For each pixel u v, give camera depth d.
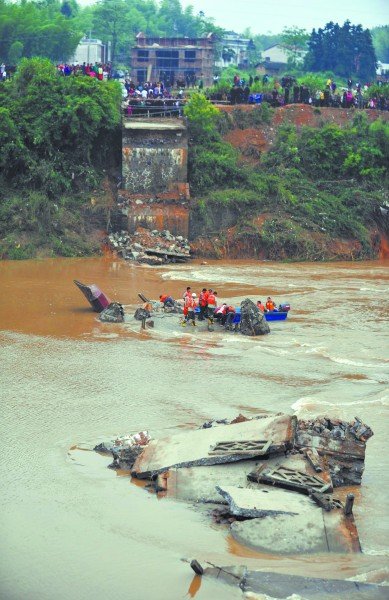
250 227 96.62
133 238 94.69
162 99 108.38
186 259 92.88
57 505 34.69
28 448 39.84
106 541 32.19
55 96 98.75
